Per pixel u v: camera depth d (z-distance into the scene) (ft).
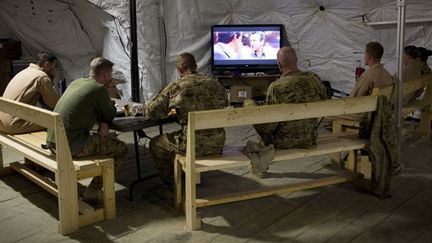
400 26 12.82
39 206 11.14
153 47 21.81
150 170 13.82
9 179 13.00
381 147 11.29
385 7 19.51
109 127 10.84
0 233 9.68
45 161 10.07
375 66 13.50
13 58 23.65
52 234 9.64
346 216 10.44
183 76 10.84
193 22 22.65
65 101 10.32
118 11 21.07
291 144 10.99
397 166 11.48
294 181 12.77
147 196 11.76
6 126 12.48
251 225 10.03
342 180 11.78
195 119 9.34
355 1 20.34
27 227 9.97
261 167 10.43
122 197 11.71
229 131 18.45
